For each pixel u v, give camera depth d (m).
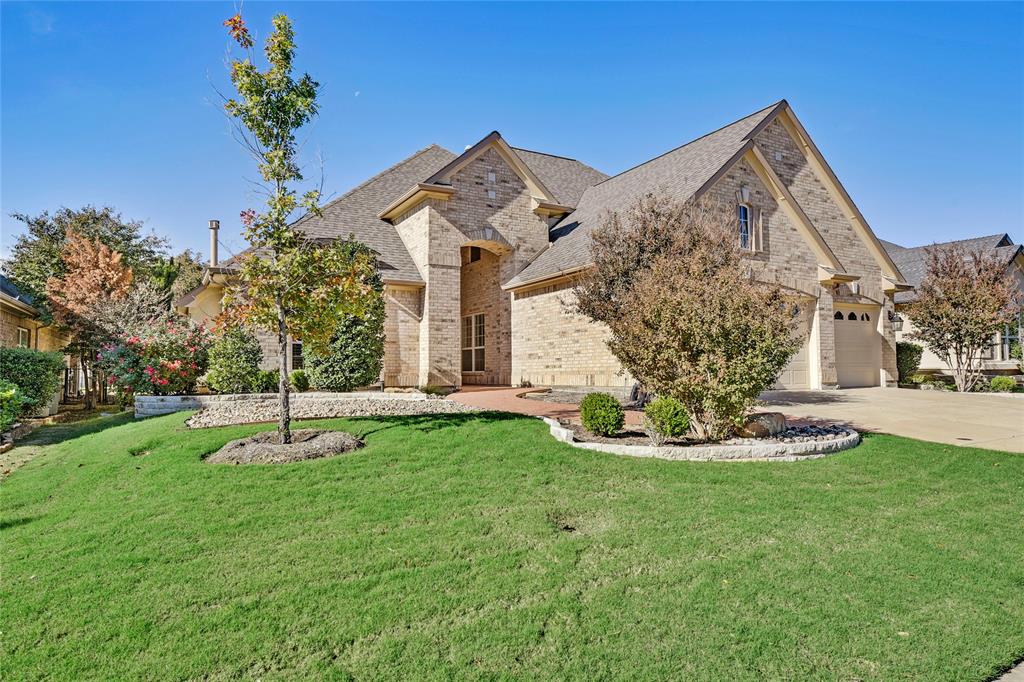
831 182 19.41
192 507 5.98
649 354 8.77
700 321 8.38
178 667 3.35
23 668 3.38
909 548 5.01
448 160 23.97
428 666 3.33
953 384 20.11
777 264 16.83
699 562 4.66
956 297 17.78
